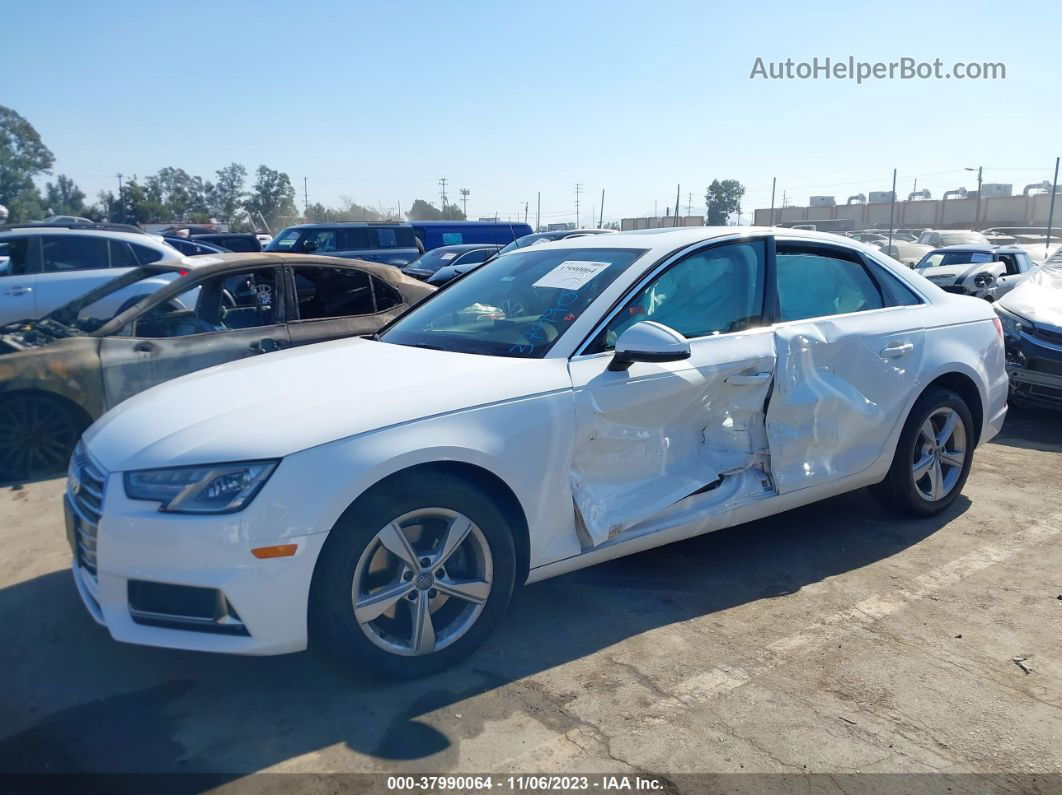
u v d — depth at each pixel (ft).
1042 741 9.04
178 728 9.20
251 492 8.93
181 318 20.34
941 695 9.90
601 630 11.44
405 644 9.91
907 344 14.57
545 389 10.75
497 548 10.27
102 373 18.57
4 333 20.47
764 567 13.57
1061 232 107.24
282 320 21.06
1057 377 21.67
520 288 13.29
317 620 9.37
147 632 9.18
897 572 13.38
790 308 13.62
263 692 9.89
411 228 71.97
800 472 13.29
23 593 12.59
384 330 14.17
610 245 13.61
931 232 92.58
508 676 10.25
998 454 20.29
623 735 9.08
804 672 10.39
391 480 9.55
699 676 10.28
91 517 9.64
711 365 12.10
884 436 14.34
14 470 18.24
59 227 30.76
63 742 8.95
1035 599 12.42
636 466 11.67
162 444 9.47
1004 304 23.86
